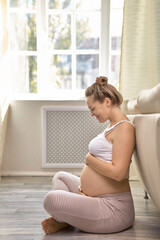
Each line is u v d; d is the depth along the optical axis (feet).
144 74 9.14
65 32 10.59
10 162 10.12
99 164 4.78
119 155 4.71
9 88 10.24
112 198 4.91
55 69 10.77
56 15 10.51
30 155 10.11
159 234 4.91
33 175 10.08
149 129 4.04
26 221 5.60
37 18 10.32
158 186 4.19
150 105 4.29
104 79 5.13
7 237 4.83
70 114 9.95
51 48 10.66
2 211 6.22
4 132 9.82
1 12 9.64
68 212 4.62
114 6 10.40
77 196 4.72
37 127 10.05
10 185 8.70
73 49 10.51
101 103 5.05
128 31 9.06
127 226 5.07
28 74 10.71
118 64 10.69
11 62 10.62
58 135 10.03
